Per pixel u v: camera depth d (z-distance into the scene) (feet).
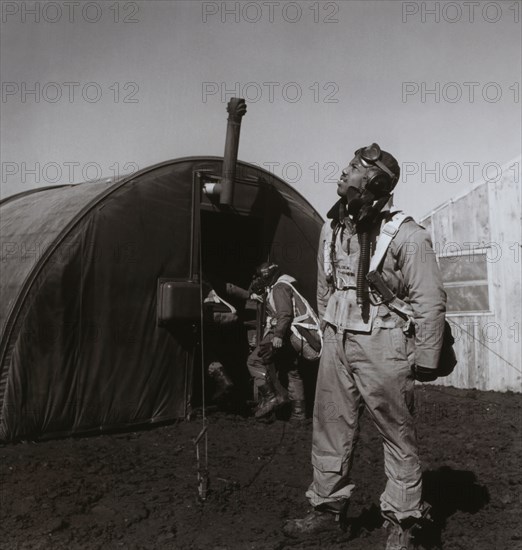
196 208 22.48
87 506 14.32
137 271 20.95
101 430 20.17
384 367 11.60
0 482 15.25
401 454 11.64
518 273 29.19
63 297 19.38
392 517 11.66
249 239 25.85
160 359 21.47
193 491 15.33
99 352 20.11
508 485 16.25
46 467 16.40
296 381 22.62
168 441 19.70
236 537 12.86
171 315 21.17
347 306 12.01
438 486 16.10
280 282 22.68
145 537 12.89
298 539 12.44
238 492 15.46
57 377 19.29
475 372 31.01
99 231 20.15
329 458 12.34
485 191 30.58
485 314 30.53
